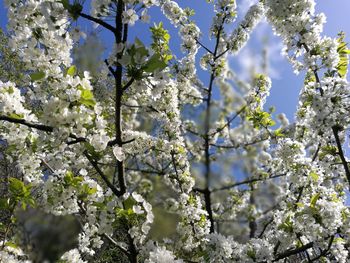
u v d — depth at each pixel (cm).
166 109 670
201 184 686
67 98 320
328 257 545
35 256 498
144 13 308
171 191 834
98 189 404
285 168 696
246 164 823
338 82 495
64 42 337
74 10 301
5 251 455
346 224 453
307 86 530
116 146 344
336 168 695
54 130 320
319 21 524
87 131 339
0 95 384
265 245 504
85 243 476
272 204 830
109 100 669
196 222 628
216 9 794
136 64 302
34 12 352
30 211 489
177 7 826
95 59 304
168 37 598
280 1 530
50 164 381
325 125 490
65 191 387
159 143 668
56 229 493
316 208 448
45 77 340
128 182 934
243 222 909
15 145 403
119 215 342
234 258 484
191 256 659
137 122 830
